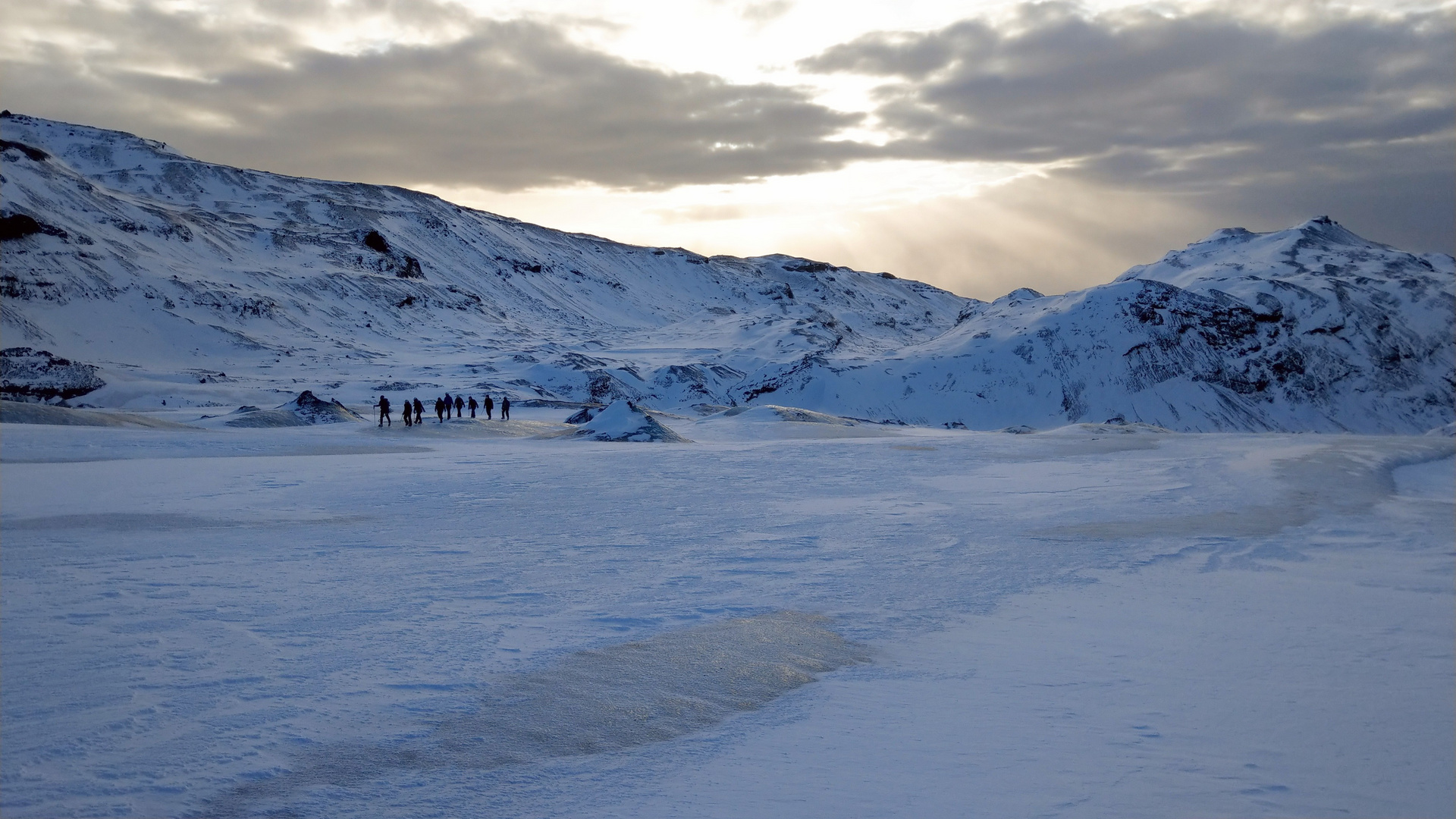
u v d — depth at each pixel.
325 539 13.97
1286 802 4.79
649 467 26.14
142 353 121.62
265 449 31.09
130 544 13.16
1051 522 15.98
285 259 188.38
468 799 4.82
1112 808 4.71
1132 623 9.10
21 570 11.03
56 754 5.23
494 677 7.03
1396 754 5.52
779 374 136.00
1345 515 16.03
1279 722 6.11
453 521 16.12
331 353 135.50
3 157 162.38
